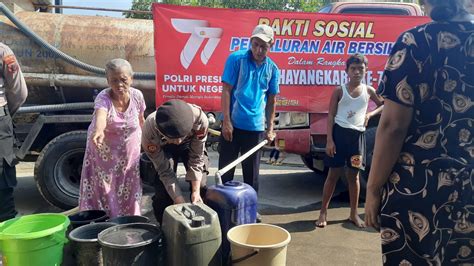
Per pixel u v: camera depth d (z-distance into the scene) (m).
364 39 4.59
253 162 3.77
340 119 3.74
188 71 4.38
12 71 3.00
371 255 3.30
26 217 2.41
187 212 2.18
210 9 4.34
